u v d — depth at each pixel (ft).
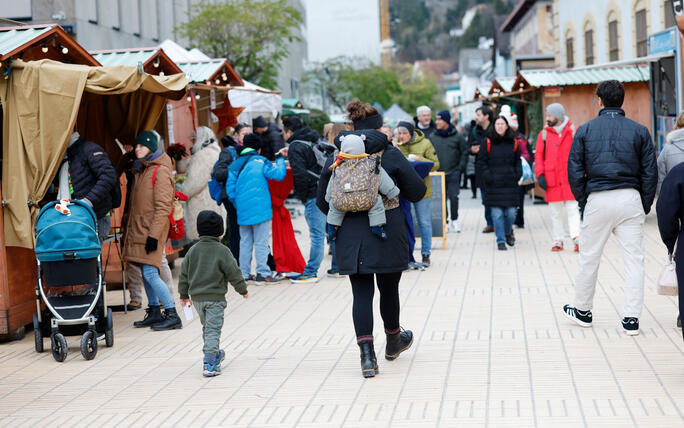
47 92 31.50
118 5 114.11
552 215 50.70
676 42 63.16
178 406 23.17
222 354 27.02
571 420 20.12
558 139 49.37
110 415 22.67
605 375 23.91
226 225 51.78
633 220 28.30
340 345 29.43
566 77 80.33
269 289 42.14
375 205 24.32
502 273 43.50
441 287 40.16
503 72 283.18
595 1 119.14
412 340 27.14
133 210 34.53
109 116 38.91
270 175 42.88
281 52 124.77
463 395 22.63
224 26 118.42
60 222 29.30
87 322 29.73
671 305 33.17
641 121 80.02
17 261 33.30
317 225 43.32
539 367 25.11
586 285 29.63
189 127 59.57
